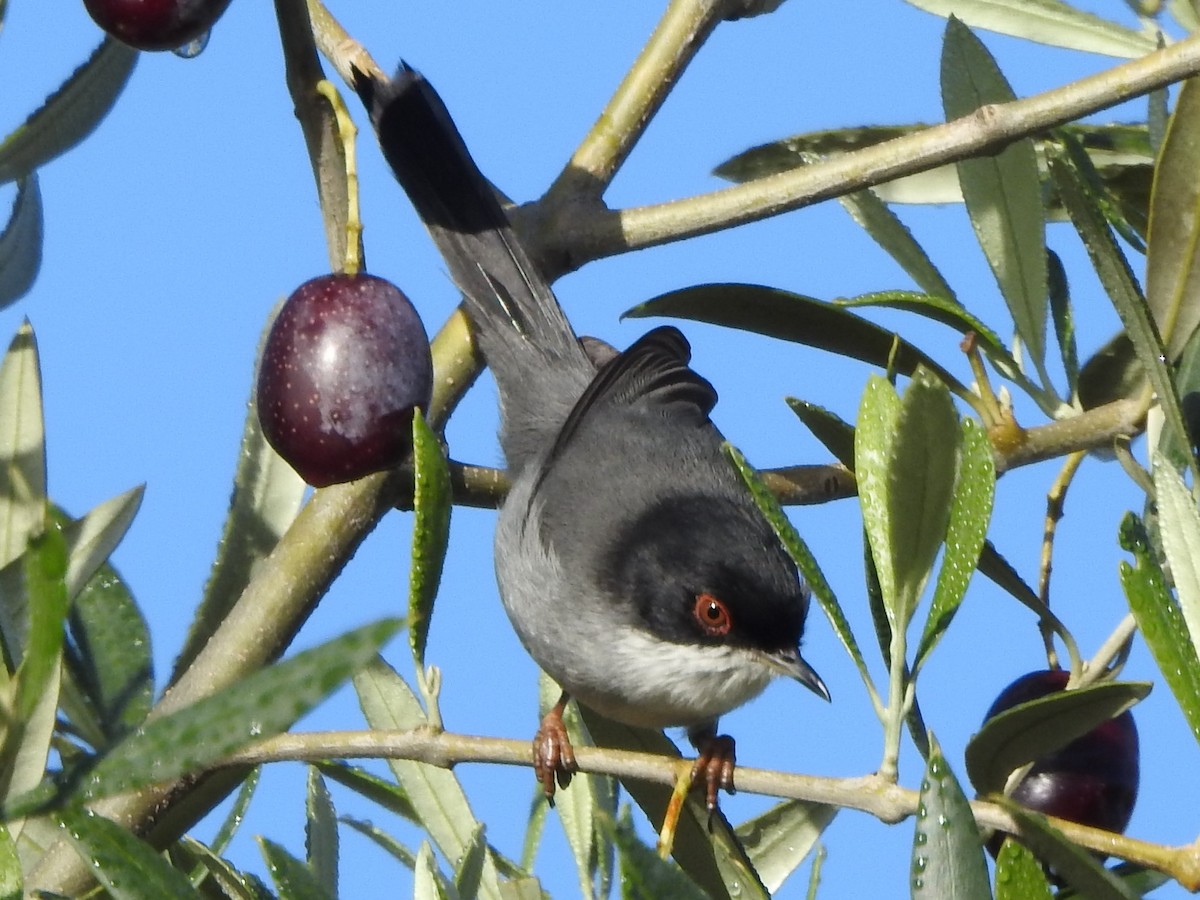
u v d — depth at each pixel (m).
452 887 6.26
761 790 6.01
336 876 7.25
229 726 4.27
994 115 8.09
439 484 6.42
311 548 8.06
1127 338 9.16
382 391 7.16
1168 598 5.77
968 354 8.53
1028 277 8.73
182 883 5.02
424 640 6.52
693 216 8.86
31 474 6.89
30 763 5.18
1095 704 5.75
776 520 6.02
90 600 7.66
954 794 5.43
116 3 6.79
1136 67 7.91
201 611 8.31
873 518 6.31
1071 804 7.22
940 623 6.04
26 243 7.54
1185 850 5.62
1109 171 9.71
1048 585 8.03
